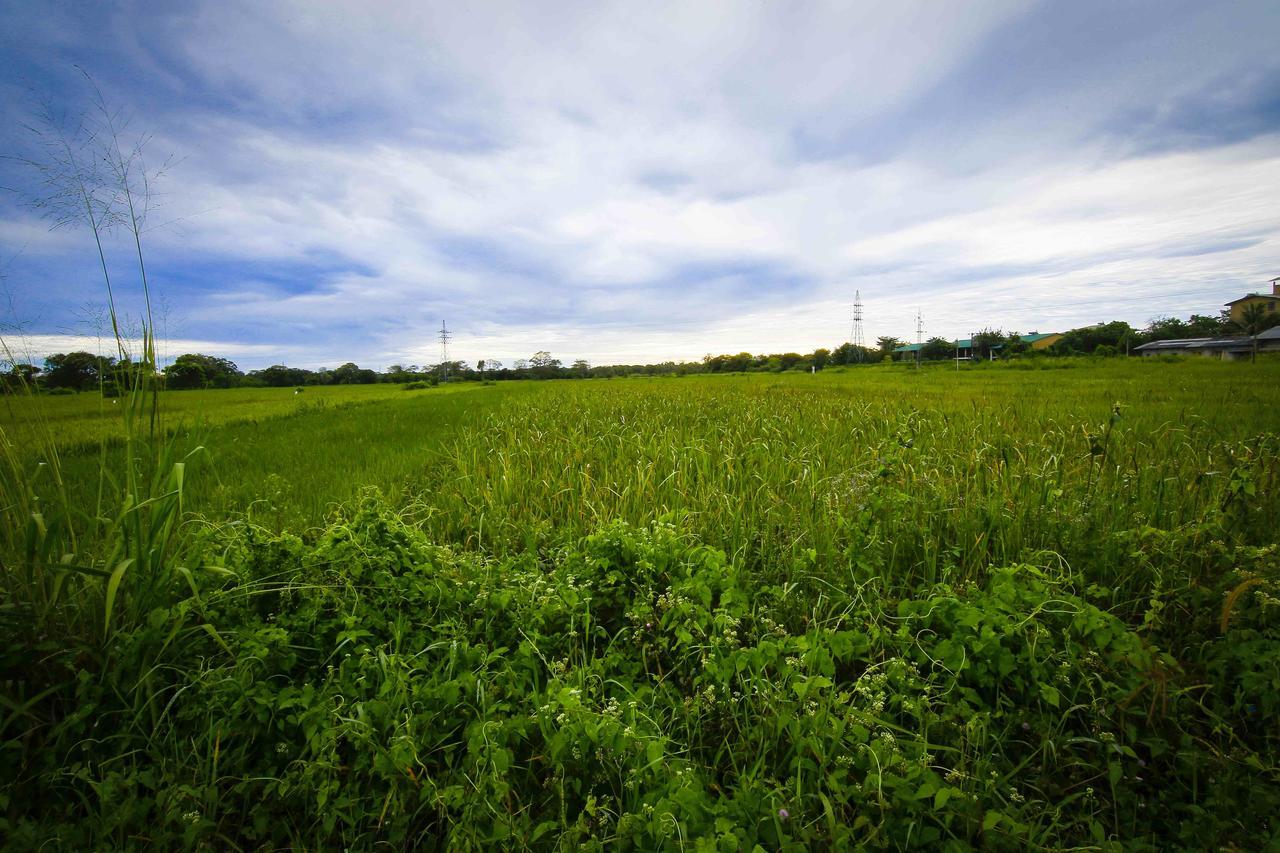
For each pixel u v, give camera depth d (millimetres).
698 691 2924
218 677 2666
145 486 3260
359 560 3371
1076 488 4961
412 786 2266
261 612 3232
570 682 2715
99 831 2102
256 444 10625
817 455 6926
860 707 2688
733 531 4691
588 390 26875
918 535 4352
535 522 5262
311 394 37562
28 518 2740
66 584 2873
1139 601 3574
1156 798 2305
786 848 1818
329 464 8320
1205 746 2449
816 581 3820
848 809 2182
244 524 3723
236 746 2551
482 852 2006
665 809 1929
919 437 7824
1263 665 2582
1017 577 3484
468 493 6145
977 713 2496
